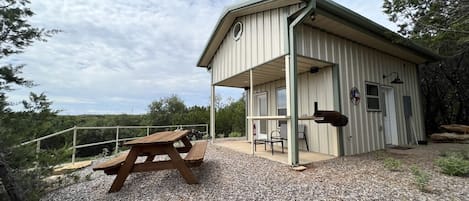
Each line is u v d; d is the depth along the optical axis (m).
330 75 5.31
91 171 4.14
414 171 3.34
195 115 14.13
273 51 4.71
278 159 4.65
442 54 6.84
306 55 4.59
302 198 2.54
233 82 7.73
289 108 4.25
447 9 4.30
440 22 4.44
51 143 3.13
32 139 2.00
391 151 5.65
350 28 4.84
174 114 17.06
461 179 3.13
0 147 1.71
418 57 7.12
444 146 6.49
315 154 5.28
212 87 7.90
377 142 5.95
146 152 3.09
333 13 4.28
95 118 14.77
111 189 2.93
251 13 5.48
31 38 2.09
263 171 3.77
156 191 2.90
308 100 5.96
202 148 4.07
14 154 1.81
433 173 3.45
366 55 5.99
